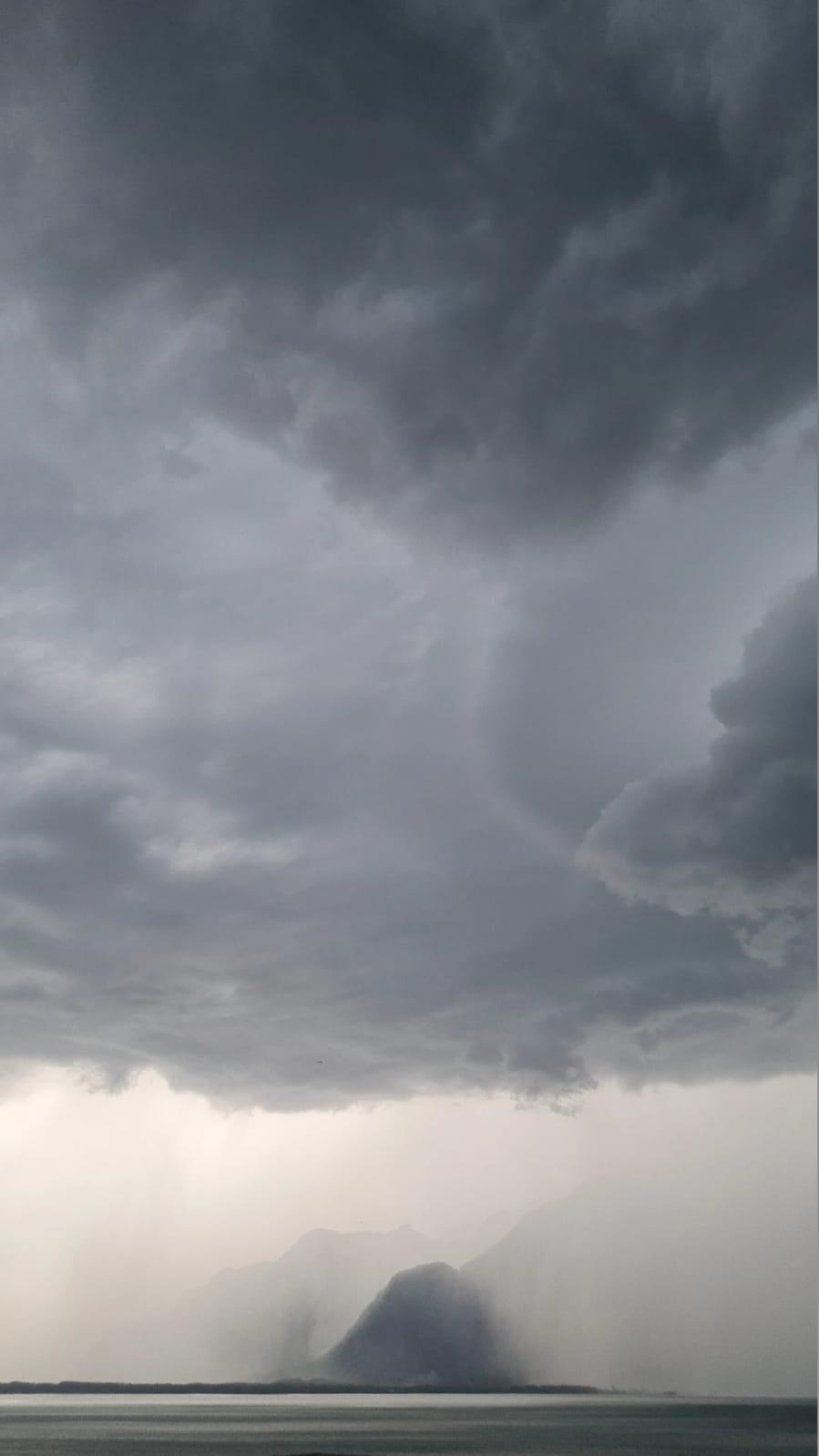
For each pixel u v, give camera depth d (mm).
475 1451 48781
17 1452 48500
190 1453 47969
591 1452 49281
